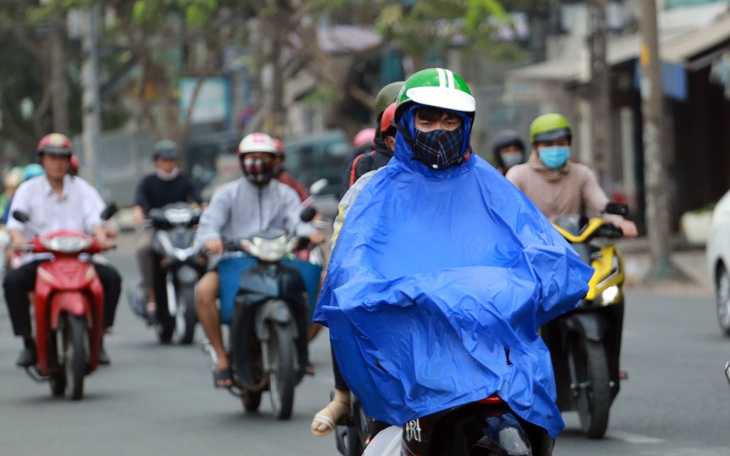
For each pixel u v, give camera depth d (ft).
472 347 31.48
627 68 183.52
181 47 278.46
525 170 63.36
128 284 157.07
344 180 52.31
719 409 65.77
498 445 30.27
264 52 246.68
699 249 182.50
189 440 60.49
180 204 103.24
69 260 73.56
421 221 34.45
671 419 63.36
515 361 31.60
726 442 57.47
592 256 57.93
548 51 256.52
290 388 64.49
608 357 59.11
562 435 59.82
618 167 216.95
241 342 66.28
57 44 272.92
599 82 170.60
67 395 75.36
